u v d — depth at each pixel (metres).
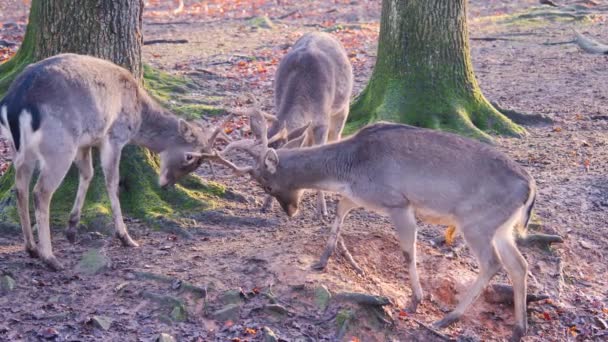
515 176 8.24
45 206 8.41
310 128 10.81
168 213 10.18
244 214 10.33
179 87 16.70
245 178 11.78
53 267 8.49
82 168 9.16
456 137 8.49
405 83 14.17
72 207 10.16
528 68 19.06
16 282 8.18
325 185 8.77
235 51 21.14
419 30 14.04
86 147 9.09
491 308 9.23
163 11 29.95
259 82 17.73
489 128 14.12
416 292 8.52
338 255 9.04
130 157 10.61
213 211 10.26
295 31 24.67
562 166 12.45
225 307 7.94
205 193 10.73
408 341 8.13
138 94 9.52
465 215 8.28
